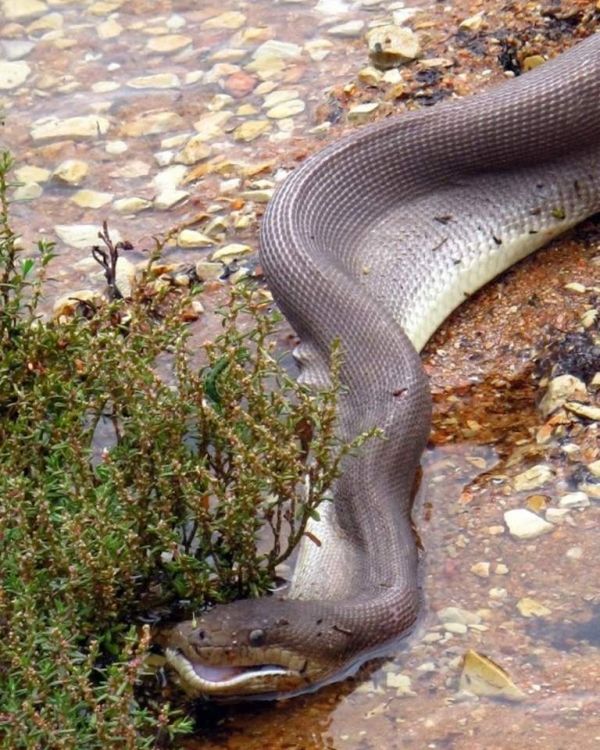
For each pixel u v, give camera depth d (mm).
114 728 5086
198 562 5895
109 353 6344
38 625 5445
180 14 11086
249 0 11125
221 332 7891
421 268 8078
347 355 7402
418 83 9539
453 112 8312
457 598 6270
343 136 8867
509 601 6203
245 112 9789
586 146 8312
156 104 10023
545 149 8258
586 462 6824
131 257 8562
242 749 5637
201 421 6090
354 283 7715
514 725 5562
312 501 6090
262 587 6180
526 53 9578
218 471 6219
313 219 8078
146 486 5898
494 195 8305
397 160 8312
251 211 8812
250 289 7504
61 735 5008
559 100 8211
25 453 6172
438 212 8273
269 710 5848
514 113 8219
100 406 6289
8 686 5211
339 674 5992
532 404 7324
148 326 7074
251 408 6137
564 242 8352
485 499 6777
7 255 7137
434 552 6547
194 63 10461
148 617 6098
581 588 6203
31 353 6543
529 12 9820
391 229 8227
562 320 7727
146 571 5930
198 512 5918
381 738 5617
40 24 11117
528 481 6805
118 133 9766
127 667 5191
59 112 10062
